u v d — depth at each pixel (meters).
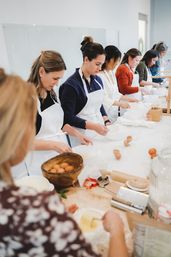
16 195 0.39
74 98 1.56
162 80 3.36
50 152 1.26
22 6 2.16
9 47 2.11
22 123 0.38
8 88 0.38
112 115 2.19
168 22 5.39
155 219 0.67
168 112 1.86
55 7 2.53
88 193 0.90
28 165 1.16
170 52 5.31
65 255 0.39
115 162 1.12
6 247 0.38
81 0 2.92
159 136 1.42
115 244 0.54
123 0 3.98
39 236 0.37
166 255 0.59
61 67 1.24
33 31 2.31
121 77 2.57
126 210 0.78
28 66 2.32
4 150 0.37
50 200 0.40
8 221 0.37
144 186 0.89
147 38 5.40
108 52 2.16
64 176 0.87
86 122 1.52
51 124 1.38
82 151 1.17
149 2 5.18
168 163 0.91
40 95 1.29
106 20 3.56
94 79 1.71
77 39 2.95
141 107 1.96
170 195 0.75
